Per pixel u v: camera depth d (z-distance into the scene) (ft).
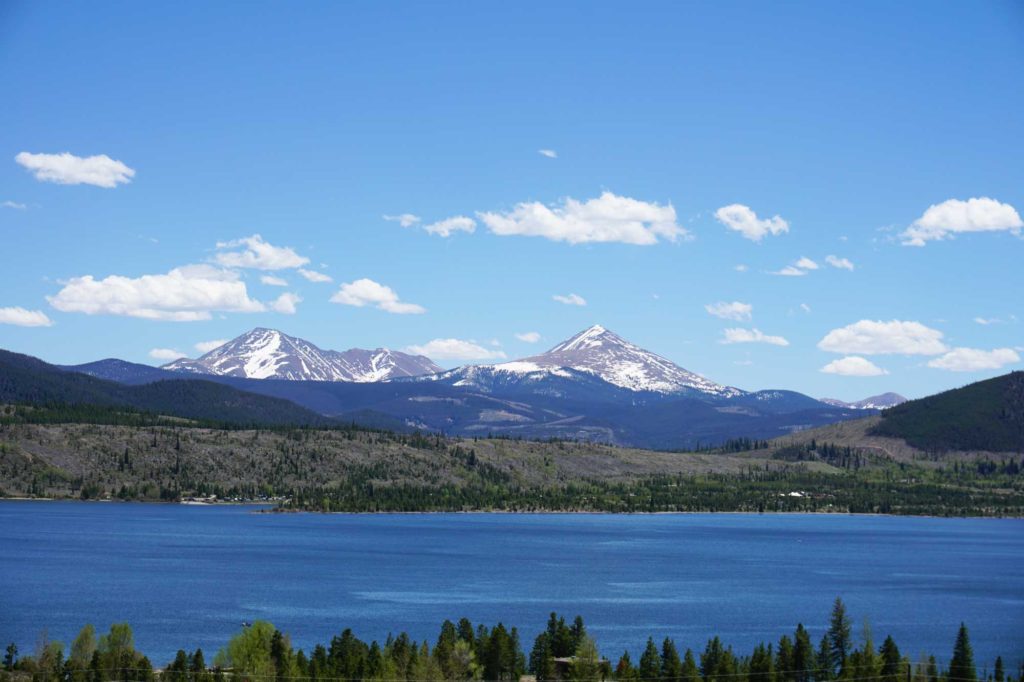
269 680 624.59
